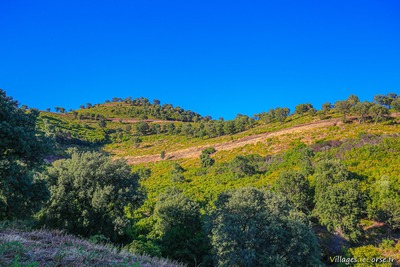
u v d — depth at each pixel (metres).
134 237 26.66
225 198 23.86
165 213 27.84
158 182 60.16
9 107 14.16
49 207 22.81
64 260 5.81
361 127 66.81
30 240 7.05
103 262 6.27
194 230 27.22
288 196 33.53
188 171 66.06
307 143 65.50
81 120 142.25
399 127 61.84
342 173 33.91
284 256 18.08
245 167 53.56
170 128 121.75
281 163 54.16
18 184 16.86
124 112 166.50
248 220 19.50
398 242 27.05
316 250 19.30
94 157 26.34
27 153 14.66
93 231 23.52
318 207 29.66
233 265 18.00
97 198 22.66
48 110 157.12
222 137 94.44
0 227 7.90
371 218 30.05
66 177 23.84
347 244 27.38
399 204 27.61
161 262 7.66
